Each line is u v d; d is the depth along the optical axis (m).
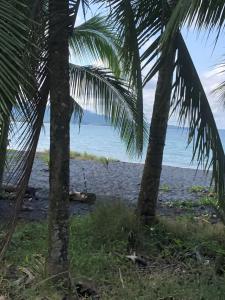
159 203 11.10
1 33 3.88
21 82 4.04
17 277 5.12
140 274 5.48
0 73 3.82
